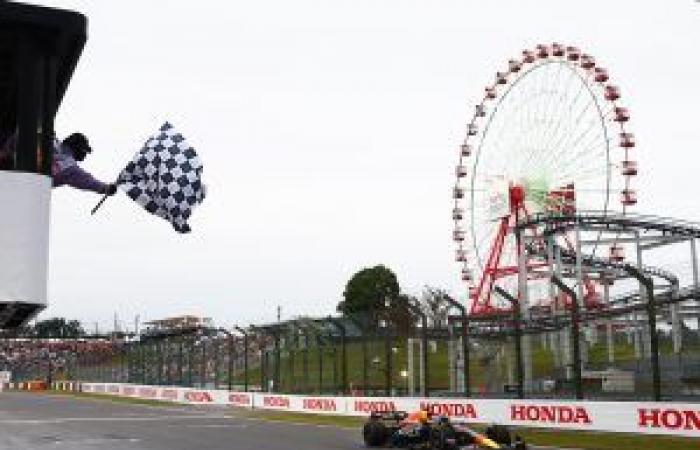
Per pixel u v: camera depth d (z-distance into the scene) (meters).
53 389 73.31
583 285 52.91
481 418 23.59
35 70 2.16
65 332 110.00
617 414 19.39
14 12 2.07
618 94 47.22
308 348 36.47
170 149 2.40
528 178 50.41
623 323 35.75
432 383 35.44
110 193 2.41
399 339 29.39
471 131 53.22
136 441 20.97
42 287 2.07
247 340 40.47
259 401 37.66
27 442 20.69
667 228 46.34
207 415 33.47
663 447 17.50
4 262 2.01
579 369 20.95
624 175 47.06
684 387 27.81
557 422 21.00
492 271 51.28
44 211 2.10
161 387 49.03
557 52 49.78
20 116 2.15
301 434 23.11
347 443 20.11
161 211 2.38
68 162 2.40
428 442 17.53
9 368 89.88
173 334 49.38
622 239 49.16
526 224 48.72
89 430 24.91
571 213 47.91
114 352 62.16
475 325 28.92
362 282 103.75
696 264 46.81
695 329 32.31
